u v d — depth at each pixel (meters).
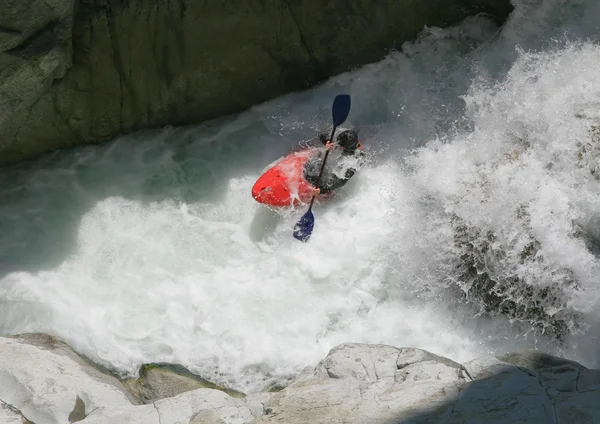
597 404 15.14
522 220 21.03
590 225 20.94
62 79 21.91
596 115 22.12
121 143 24.44
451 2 24.27
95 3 20.80
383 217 23.00
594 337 20.33
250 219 23.14
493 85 24.03
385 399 16.08
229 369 20.19
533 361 17.59
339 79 25.34
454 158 22.95
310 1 22.94
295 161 23.52
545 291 20.69
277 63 24.31
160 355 20.45
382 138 24.56
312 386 16.97
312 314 21.41
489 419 15.02
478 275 21.36
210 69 23.56
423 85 24.95
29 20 19.11
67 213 23.11
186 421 16.77
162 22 21.86
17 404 17.22
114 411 17.16
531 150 22.14
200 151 24.47
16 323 21.03
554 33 24.14
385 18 24.08
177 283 21.80
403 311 21.59
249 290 21.72
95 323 20.94
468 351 20.73
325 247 22.50
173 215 23.20
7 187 23.52
